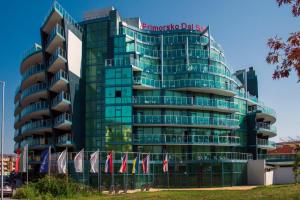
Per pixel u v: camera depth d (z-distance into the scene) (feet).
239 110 290.15
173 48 269.03
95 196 149.89
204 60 268.21
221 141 260.21
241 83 331.16
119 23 260.83
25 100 295.89
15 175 303.48
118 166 218.38
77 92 247.70
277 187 150.92
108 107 240.73
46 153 163.22
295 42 29.55
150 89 254.47
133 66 245.24
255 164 254.47
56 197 141.59
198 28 276.62
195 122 253.24
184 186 238.68
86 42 260.21
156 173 237.25
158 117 245.24
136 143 238.68
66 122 237.25
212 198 114.52
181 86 256.11
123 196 142.20
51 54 262.26
